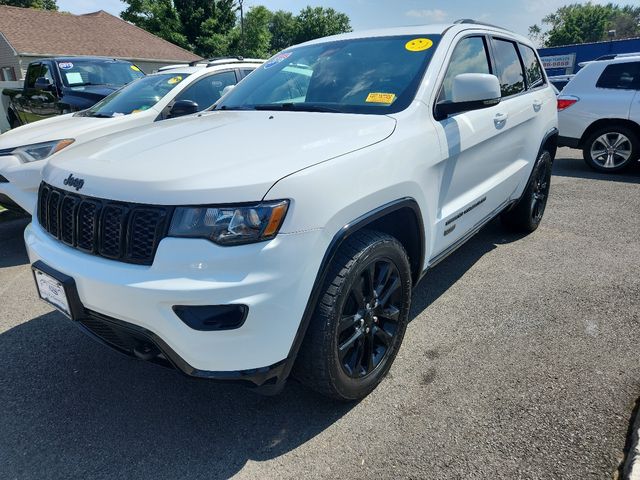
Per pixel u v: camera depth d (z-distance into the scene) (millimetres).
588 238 4746
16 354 3027
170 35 38406
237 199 1846
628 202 6023
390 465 2076
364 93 2910
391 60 3070
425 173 2613
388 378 2666
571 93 7965
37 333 3273
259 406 2504
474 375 2660
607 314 3254
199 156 2105
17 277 4219
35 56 25297
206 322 1848
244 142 2268
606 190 6699
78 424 2410
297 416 2418
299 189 1930
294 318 1965
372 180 2232
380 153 2320
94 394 2637
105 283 1934
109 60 8828
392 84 2891
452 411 2383
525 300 3506
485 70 3551
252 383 1994
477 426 2271
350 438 2248
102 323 2107
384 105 2771
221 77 6102
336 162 2109
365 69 3086
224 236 1829
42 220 2480
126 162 2129
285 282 1895
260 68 3799
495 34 3840
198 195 1845
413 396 2512
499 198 3850
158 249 1863
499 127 3496
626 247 4461
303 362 2166
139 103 5590
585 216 5488
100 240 2029
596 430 2209
